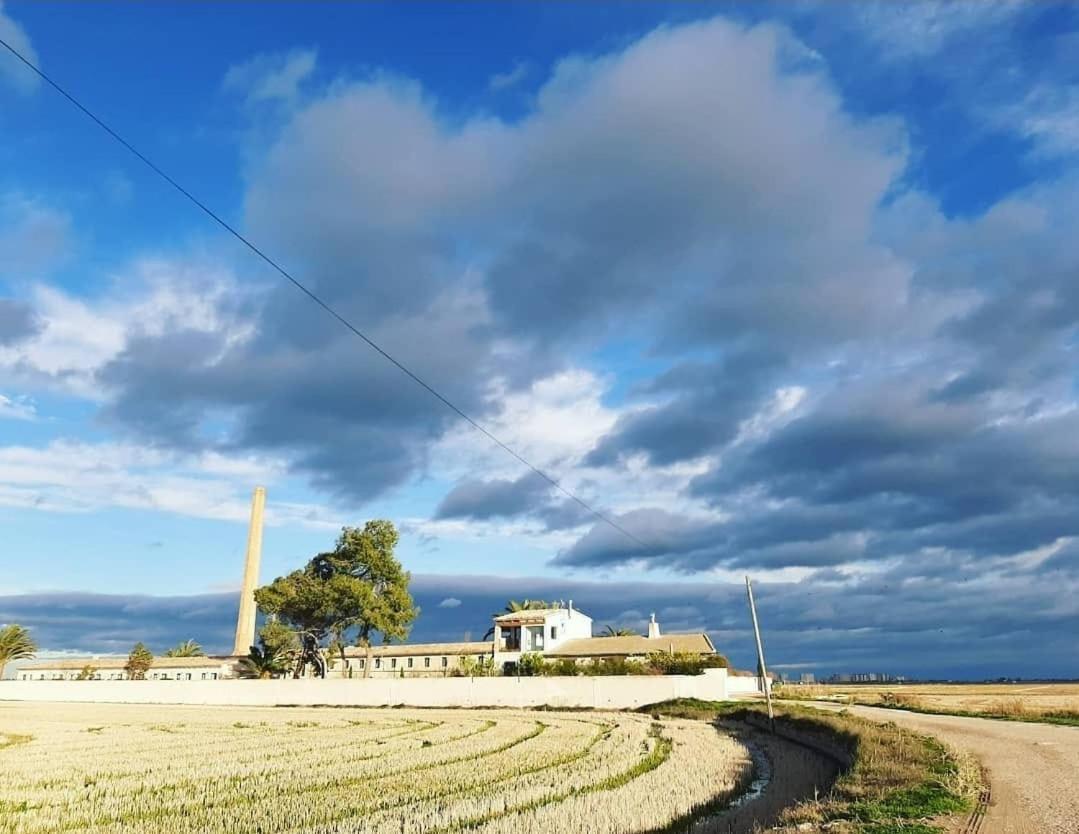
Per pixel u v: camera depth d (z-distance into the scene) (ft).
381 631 241.14
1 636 272.72
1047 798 45.39
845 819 40.52
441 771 73.72
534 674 218.59
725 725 131.75
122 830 49.80
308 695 215.10
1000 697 212.02
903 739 75.51
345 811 54.54
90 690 250.37
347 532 251.19
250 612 343.05
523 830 45.52
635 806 52.80
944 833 36.55
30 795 64.18
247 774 74.59
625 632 319.68
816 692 273.33
